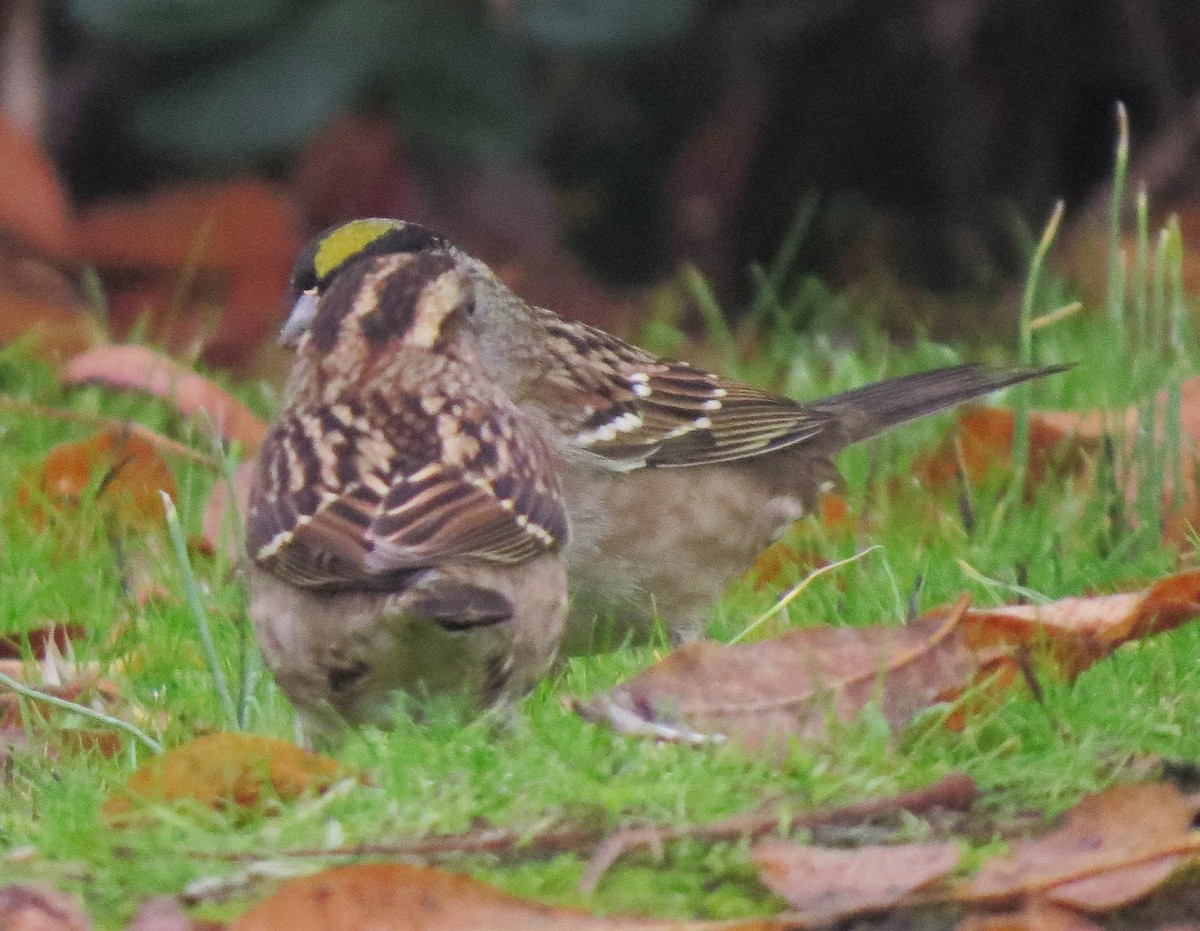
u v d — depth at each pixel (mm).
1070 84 17641
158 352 12039
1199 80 17484
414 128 15023
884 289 15930
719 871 6113
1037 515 9938
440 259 8031
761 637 8688
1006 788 6656
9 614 8930
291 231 15328
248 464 10125
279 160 17000
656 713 6895
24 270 15031
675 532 9133
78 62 16688
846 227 17906
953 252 17844
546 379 9078
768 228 17984
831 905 5801
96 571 9523
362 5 14711
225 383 13062
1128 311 13734
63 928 5750
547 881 6039
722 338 13266
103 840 6305
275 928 5613
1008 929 5727
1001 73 17625
